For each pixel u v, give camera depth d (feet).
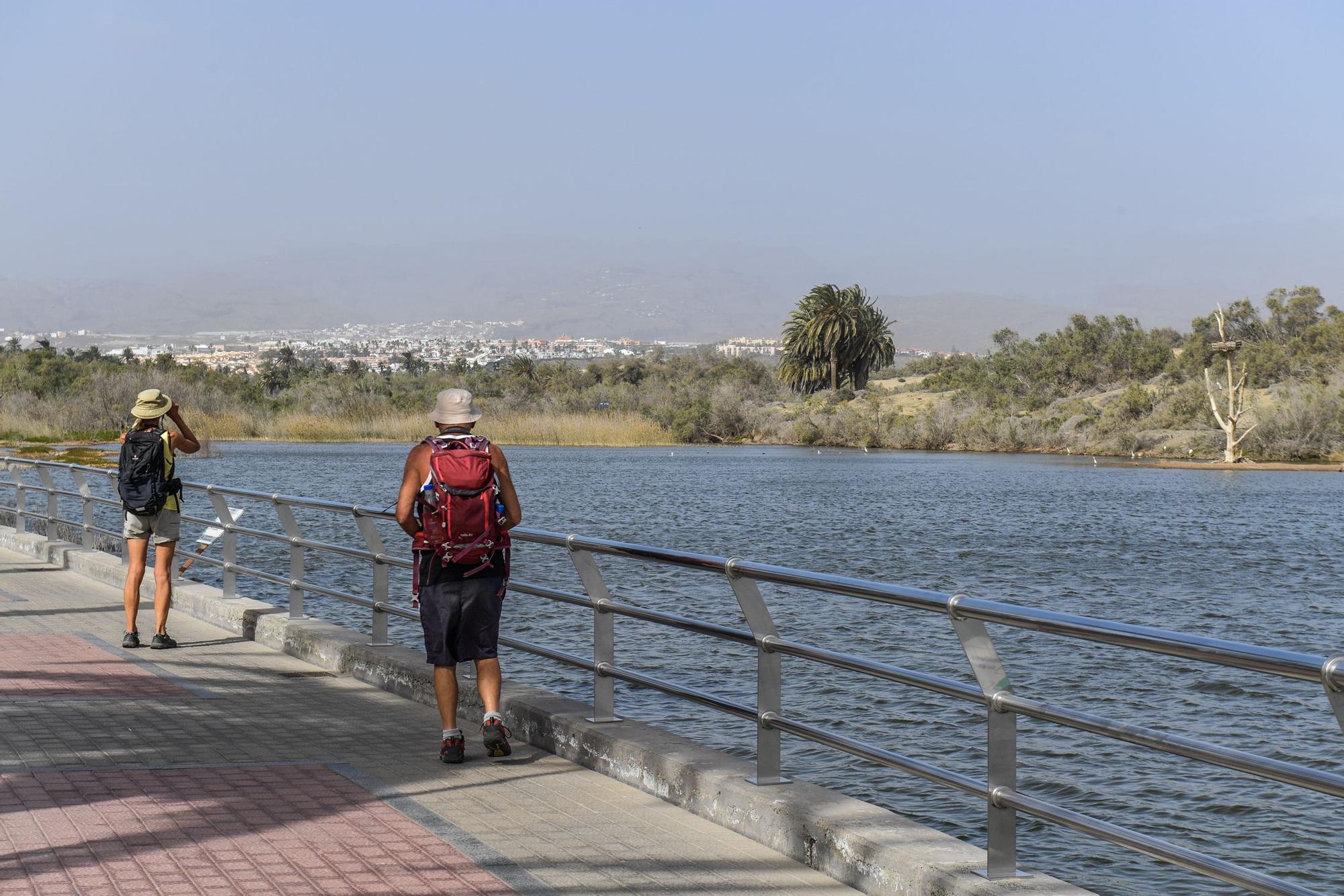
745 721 40.57
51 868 16.99
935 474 215.92
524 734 25.16
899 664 51.01
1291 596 77.97
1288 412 272.72
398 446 289.94
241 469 200.95
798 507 145.28
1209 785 34.91
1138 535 114.52
